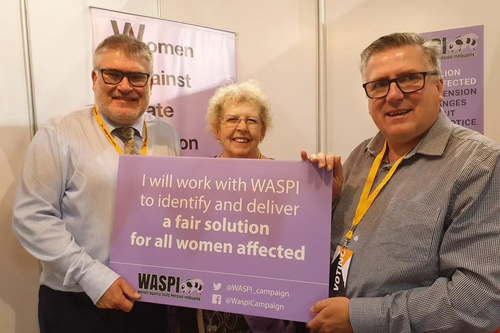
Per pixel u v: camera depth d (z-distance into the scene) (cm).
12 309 213
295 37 292
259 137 173
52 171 152
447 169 111
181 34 240
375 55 123
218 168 135
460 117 242
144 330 165
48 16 226
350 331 113
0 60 206
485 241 104
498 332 140
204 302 132
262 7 297
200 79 249
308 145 296
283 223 128
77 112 169
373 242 118
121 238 141
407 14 260
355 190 134
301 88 294
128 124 171
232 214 132
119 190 142
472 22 242
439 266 112
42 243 143
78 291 154
